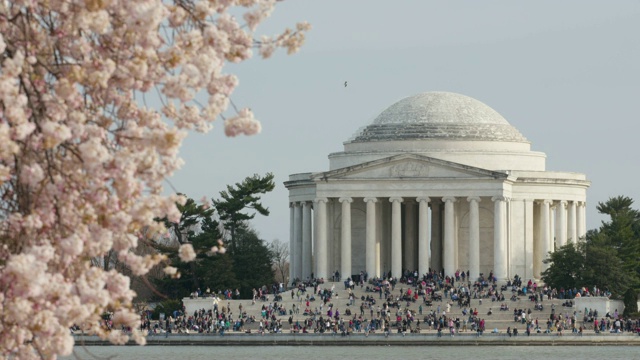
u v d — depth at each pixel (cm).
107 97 5022
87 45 4912
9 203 4953
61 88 4825
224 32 5119
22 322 4753
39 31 4884
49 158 4950
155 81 5009
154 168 5112
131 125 5012
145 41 4934
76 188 4950
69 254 4884
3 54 4841
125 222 4981
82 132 4891
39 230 4934
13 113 4641
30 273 4644
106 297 4944
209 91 5188
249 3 5200
